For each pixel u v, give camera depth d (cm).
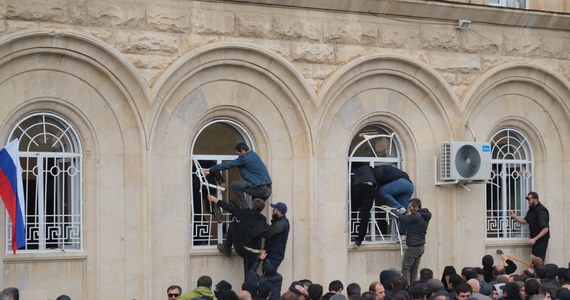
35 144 2308
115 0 2345
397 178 2638
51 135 2325
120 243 2352
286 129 2559
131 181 2366
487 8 2759
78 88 2327
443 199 2755
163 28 2395
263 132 2531
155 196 2392
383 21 2666
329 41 2595
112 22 2344
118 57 2334
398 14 2678
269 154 2536
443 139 2748
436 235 2741
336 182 2616
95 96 2342
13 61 2252
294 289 2022
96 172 2338
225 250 2455
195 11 2436
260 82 2527
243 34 2492
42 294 2277
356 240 2641
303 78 2552
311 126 2564
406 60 2681
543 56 2891
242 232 2400
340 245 2614
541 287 1981
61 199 2327
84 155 2338
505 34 2836
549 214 2903
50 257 2283
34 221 2298
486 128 2823
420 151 2725
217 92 2478
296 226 2559
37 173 2306
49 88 2298
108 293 2336
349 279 2638
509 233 2883
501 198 2878
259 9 2512
